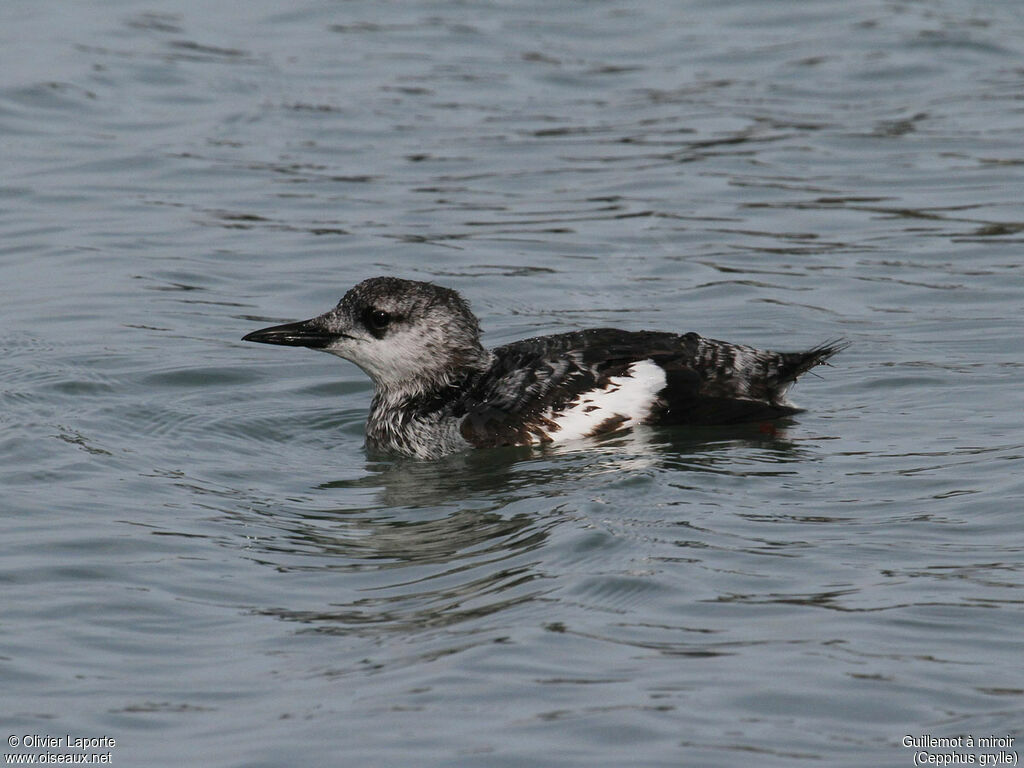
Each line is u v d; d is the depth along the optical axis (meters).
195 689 8.52
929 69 25.45
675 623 9.04
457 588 9.79
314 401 14.58
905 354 14.99
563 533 10.50
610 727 7.87
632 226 19.38
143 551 10.55
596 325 16.23
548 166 21.62
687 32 27.67
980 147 21.92
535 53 26.52
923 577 9.59
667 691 8.23
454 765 7.59
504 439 12.87
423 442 13.11
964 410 13.26
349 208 20.08
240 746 7.85
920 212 19.58
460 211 19.98
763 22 28.16
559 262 18.20
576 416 12.82
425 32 27.59
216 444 13.28
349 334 13.45
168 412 13.95
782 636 8.82
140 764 7.73
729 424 12.90
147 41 26.67
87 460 12.55
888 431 12.75
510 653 8.71
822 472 11.73
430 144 22.53
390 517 11.37
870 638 8.77
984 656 8.52
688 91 24.69
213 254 18.50
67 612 9.50
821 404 13.62
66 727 8.09
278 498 11.89
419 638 9.03
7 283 17.52
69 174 21.17
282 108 23.83
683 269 17.91
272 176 21.25
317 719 8.09
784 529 10.51
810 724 7.89
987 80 24.94
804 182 20.83
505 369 13.31
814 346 15.35
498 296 17.12
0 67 24.89
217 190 20.70
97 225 19.39
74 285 17.44
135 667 8.79
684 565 9.86
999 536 10.24
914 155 21.69
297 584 9.99
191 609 9.59
